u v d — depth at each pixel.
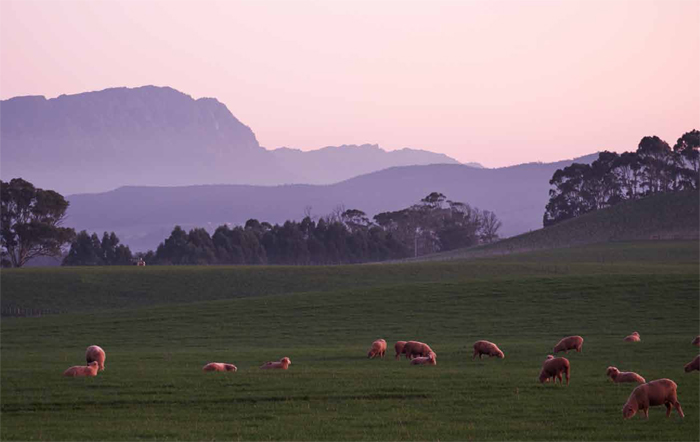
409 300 86.19
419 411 30.20
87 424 28.64
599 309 75.38
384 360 47.47
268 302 89.88
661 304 76.44
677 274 95.25
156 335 69.81
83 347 63.12
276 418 29.28
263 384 35.84
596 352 48.50
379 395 33.25
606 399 31.58
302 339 65.12
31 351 60.34
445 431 27.00
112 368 43.25
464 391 33.75
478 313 76.44
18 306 109.38
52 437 26.55
